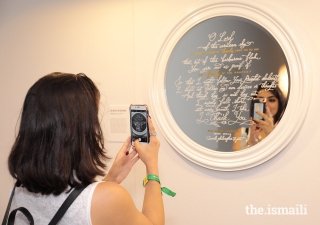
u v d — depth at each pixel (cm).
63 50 161
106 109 153
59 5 160
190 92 137
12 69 172
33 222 76
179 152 138
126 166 108
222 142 133
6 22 172
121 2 148
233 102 131
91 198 73
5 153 174
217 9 130
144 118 107
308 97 119
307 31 120
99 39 153
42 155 74
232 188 134
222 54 132
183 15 134
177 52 138
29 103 77
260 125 127
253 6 125
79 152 76
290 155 125
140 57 146
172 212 144
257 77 127
